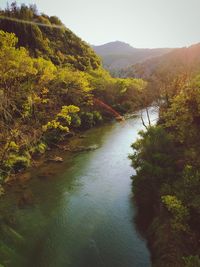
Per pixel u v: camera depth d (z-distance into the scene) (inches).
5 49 1295.5
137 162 962.1
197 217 620.4
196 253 558.3
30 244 727.7
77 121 2046.0
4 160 1162.0
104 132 2092.8
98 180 1159.0
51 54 3585.1
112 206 928.3
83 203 956.6
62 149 1615.4
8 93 1289.4
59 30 4658.0
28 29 3572.8
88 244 725.9
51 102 1790.1
